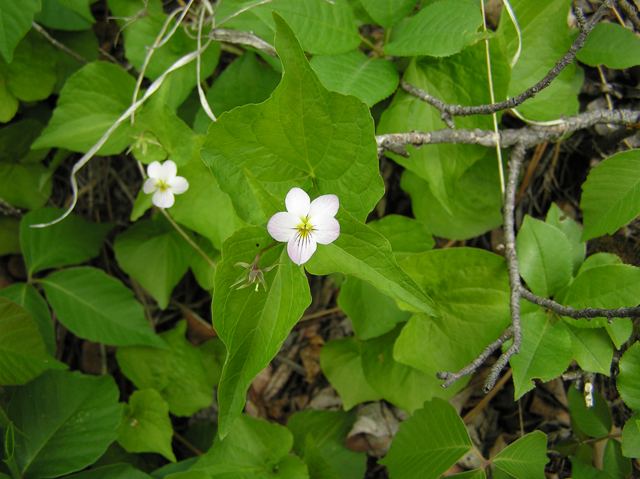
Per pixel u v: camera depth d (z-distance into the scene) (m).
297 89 0.18
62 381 0.24
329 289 0.31
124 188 0.31
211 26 0.26
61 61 0.28
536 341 0.22
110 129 0.23
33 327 0.24
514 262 0.22
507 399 0.27
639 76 0.25
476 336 0.23
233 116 0.18
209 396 0.28
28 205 0.29
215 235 0.24
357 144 0.19
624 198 0.21
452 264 0.23
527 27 0.24
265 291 0.19
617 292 0.21
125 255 0.28
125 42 0.26
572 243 0.24
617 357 0.24
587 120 0.24
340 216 0.18
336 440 0.27
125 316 0.26
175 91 0.26
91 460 0.23
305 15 0.23
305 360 0.30
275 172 0.20
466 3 0.22
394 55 0.23
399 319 0.25
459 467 0.27
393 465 0.23
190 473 0.23
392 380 0.26
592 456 0.24
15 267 0.30
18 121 0.28
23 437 0.23
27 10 0.23
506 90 0.22
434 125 0.24
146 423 0.26
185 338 0.29
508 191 0.24
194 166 0.24
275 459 0.25
